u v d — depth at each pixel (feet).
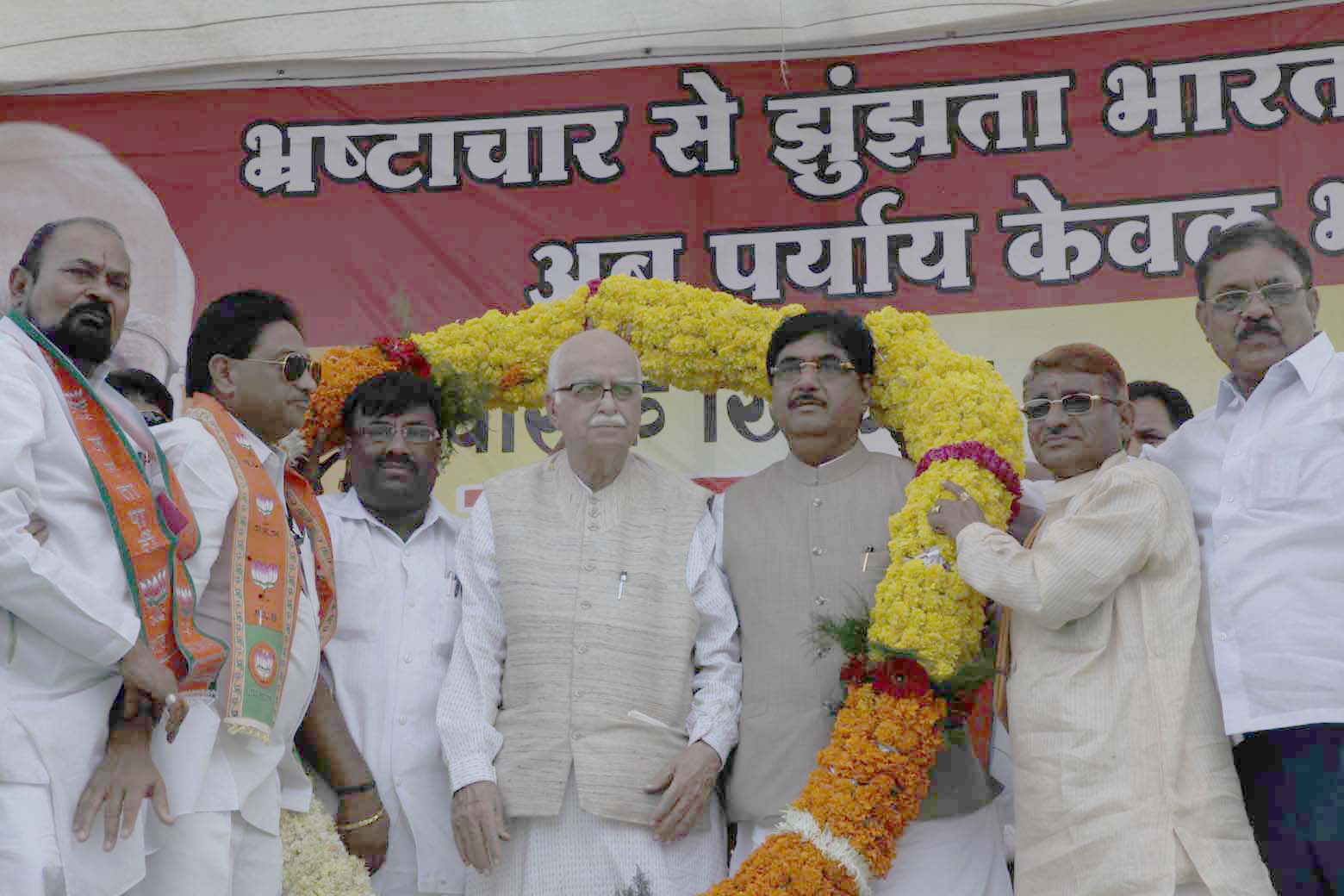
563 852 13.64
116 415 12.80
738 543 14.70
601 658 14.01
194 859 12.39
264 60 20.11
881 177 19.81
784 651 14.15
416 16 19.69
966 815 13.96
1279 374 13.61
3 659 11.84
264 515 13.58
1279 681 12.71
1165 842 12.35
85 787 11.79
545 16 19.70
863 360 14.85
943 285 19.54
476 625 14.44
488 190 20.25
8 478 11.44
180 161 20.30
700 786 13.65
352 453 15.60
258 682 12.91
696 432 19.61
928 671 13.62
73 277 12.75
